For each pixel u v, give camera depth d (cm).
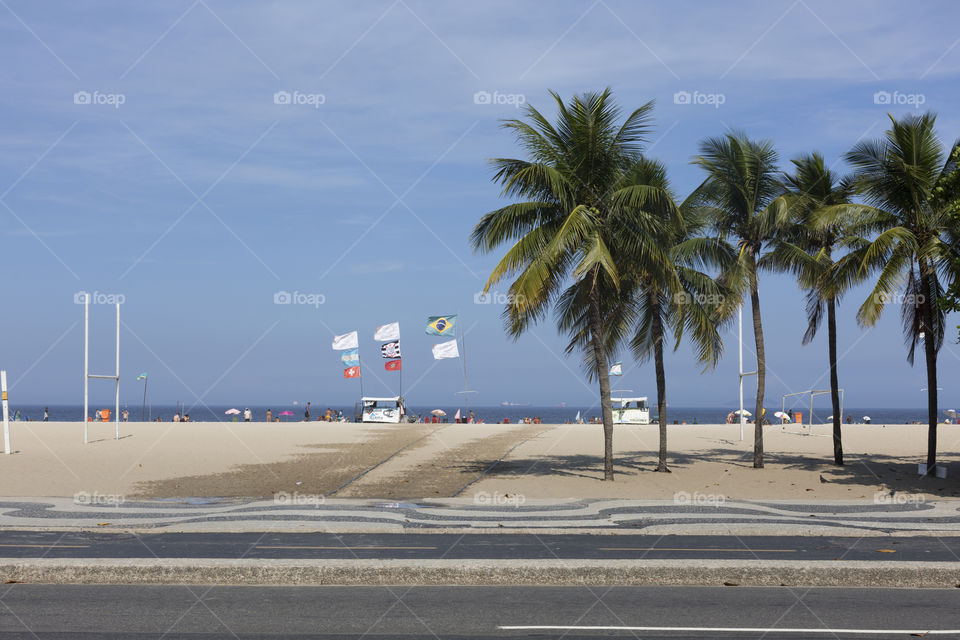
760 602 888
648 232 2283
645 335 2848
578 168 2266
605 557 1133
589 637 748
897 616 830
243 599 888
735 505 1811
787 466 2867
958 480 2342
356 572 978
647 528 1407
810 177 2828
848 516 1605
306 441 4156
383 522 1478
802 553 1170
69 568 977
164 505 1769
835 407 2941
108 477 2372
